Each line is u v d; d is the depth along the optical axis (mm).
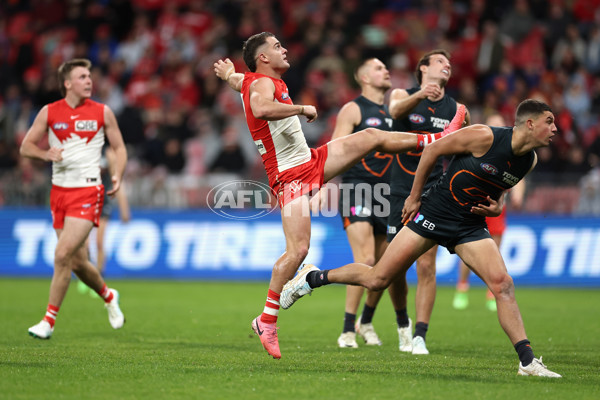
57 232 26656
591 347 25609
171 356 21922
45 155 25781
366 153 21375
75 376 18078
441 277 50312
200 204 52875
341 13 71625
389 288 25109
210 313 34969
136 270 53281
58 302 25656
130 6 75875
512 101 59812
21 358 20938
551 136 18562
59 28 75750
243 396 16125
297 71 65000
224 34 68625
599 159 53469
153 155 58594
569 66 65875
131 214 53531
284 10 73062
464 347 25562
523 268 50000
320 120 61750
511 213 50250
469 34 67312
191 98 65938
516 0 68625
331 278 20422
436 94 23141
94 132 26547
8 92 68188
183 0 74375
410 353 23969
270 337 20312
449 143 19266
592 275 49500
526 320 33500
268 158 20859
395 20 70438
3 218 54469
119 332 28312
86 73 26453
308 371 19359
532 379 18469
